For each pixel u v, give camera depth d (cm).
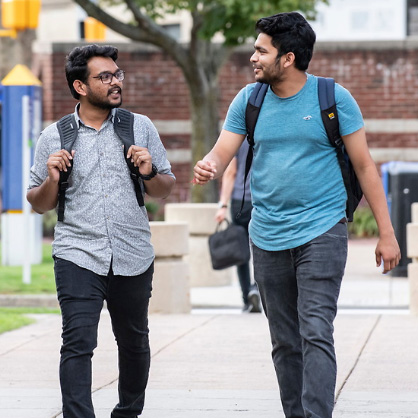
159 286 2142
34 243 3164
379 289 2591
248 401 1309
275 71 1013
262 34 1020
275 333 1072
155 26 3534
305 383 991
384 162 4597
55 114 4612
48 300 2342
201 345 1727
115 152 1043
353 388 1382
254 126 1037
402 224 2867
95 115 1048
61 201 1042
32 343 1772
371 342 1741
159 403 1298
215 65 3803
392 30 5447
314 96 1023
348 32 5516
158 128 4659
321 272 1013
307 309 1011
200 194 3744
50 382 1440
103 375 1481
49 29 5772
